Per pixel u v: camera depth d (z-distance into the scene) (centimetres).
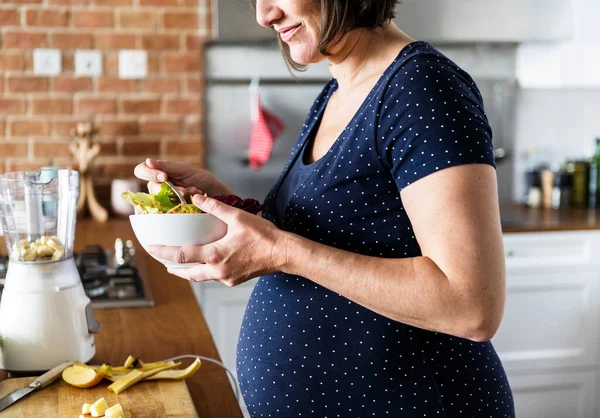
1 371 126
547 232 277
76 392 111
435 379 102
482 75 331
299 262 94
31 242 125
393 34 111
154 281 191
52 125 298
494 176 92
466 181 89
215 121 315
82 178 291
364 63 110
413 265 90
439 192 90
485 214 89
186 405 106
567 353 283
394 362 102
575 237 279
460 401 102
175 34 302
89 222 285
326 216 105
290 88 319
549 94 336
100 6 295
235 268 97
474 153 91
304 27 105
